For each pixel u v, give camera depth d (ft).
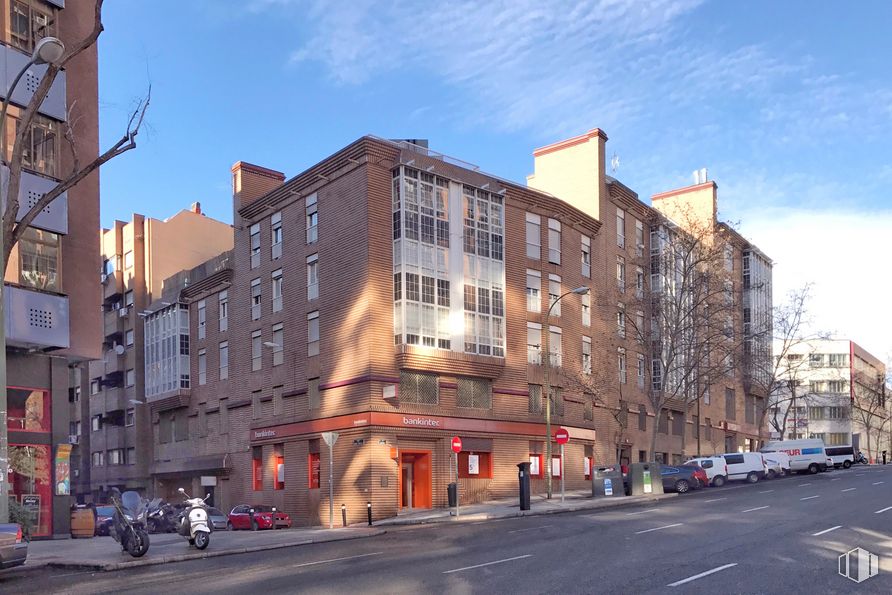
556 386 141.90
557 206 145.79
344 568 49.37
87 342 92.48
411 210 120.67
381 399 114.62
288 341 134.51
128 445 192.03
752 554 50.83
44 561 59.26
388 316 117.60
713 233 154.20
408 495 121.39
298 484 129.39
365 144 118.42
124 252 202.49
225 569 52.47
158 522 113.70
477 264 128.88
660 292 159.33
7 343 84.94
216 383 157.28
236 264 151.94
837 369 361.10
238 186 152.25
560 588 39.34
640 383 174.50
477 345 126.21
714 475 149.38
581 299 153.79
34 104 61.62
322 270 127.13
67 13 93.50
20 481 86.07
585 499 122.21
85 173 64.44
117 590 44.01
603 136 164.25
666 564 46.98
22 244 85.56
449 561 50.98
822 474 174.29
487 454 128.47
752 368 217.15
